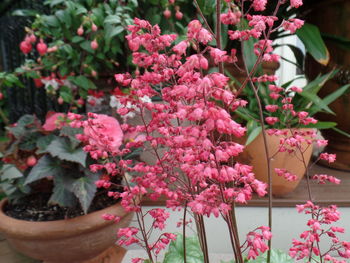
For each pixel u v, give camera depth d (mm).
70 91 1363
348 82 1475
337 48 1484
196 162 455
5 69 2090
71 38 1334
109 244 1027
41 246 908
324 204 1175
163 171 643
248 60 1306
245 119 1312
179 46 409
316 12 1602
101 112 1290
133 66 1380
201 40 411
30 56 1838
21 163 1071
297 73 2531
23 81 1972
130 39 543
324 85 1584
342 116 1550
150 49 554
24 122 1103
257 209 1186
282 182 1164
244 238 1203
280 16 1600
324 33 1448
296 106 1312
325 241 1196
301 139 684
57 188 947
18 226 883
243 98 1447
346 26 1468
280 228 1193
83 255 979
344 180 1449
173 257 876
